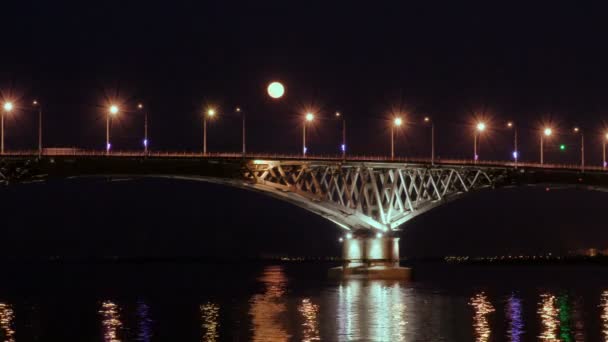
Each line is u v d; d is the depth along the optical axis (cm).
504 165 17825
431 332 9506
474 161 17438
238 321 10450
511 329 9769
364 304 12181
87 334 9681
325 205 15800
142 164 14062
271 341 8969
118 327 10144
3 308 12388
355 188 16188
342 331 9575
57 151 13800
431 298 13138
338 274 17512
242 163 14900
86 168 13712
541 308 11862
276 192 15425
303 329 9731
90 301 13400
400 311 11325
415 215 16912
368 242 16712
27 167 13412
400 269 16788
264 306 12062
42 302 13325
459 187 17412
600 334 9438
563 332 9569
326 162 15725
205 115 15038
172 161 14300
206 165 14588
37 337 9519
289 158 15375
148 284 18250
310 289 15062
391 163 16375
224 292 14988
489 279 19425
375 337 9175
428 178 17088
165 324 10319
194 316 11012
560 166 18550
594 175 18950
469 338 9150
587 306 12175
